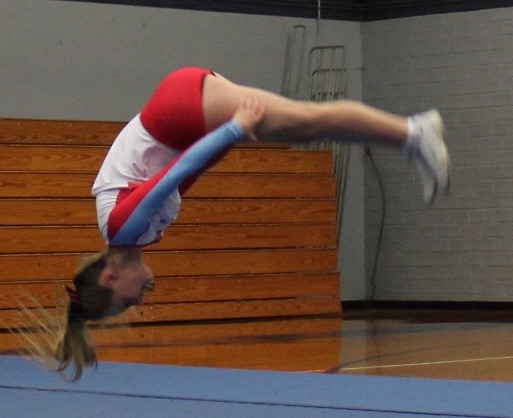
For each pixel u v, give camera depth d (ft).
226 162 42.55
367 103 49.11
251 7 47.39
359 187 49.37
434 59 47.37
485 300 46.34
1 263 38.96
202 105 16.51
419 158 16.65
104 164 17.31
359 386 23.54
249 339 36.60
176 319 41.34
